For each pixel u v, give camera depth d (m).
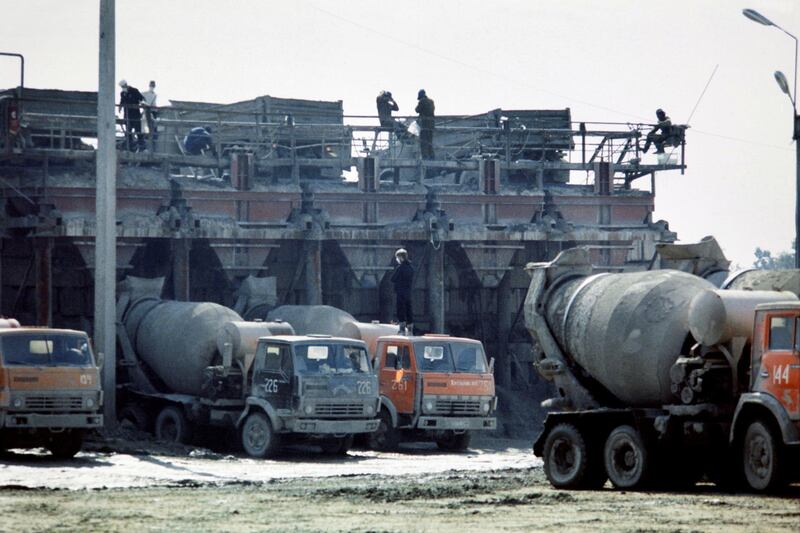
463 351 140.00
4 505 76.19
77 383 112.19
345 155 181.25
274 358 126.50
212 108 186.00
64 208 158.88
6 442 112.06
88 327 163.38
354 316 179.62
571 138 185.88
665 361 87.44
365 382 127.06
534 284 98.12
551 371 96.06
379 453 134.62
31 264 163.25
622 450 88.38
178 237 163.25
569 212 184.50
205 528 65.38
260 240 168.50
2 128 156.50
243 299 163.88
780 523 66.56
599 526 65.75
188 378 139.62
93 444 123.06
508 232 179.50
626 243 184.62
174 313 144.38
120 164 164.25
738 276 90.31
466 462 122.44
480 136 189.75
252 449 126.19
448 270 186.00
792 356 78.12
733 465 88.25
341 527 65.56
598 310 91.69
